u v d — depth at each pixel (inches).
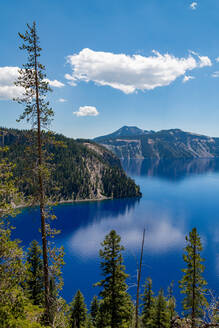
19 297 490.6
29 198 613.0
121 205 7436.0
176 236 4581.7
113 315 882.8
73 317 1261.1
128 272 3063.5
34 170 617.3
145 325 1151.0
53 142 666.8
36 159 646.5
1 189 514.9
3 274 478.6
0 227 501.7
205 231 4859.7
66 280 2898.6
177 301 2397.9
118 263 922.1
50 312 649.0
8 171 538.9
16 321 477.4
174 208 6973.4
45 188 657.0
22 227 4817.9
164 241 4298.7
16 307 484.4
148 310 1261.1
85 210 6796.3
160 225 5329.7
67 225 5334.6
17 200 547.5
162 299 1146.0
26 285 537.0
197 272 992.2
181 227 5172.2
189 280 992.9
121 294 896.3
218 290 2556.6
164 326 1069.8
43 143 657.6
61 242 4252.0
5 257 488.7
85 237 4525.1
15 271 491.5
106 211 6678.2
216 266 3216.0
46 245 657.6
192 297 983.0
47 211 645.3
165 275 2994.6
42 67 634.2
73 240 4355.3
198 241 978.7
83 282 2849.4
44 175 637.3
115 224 5413.4
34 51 620.7
